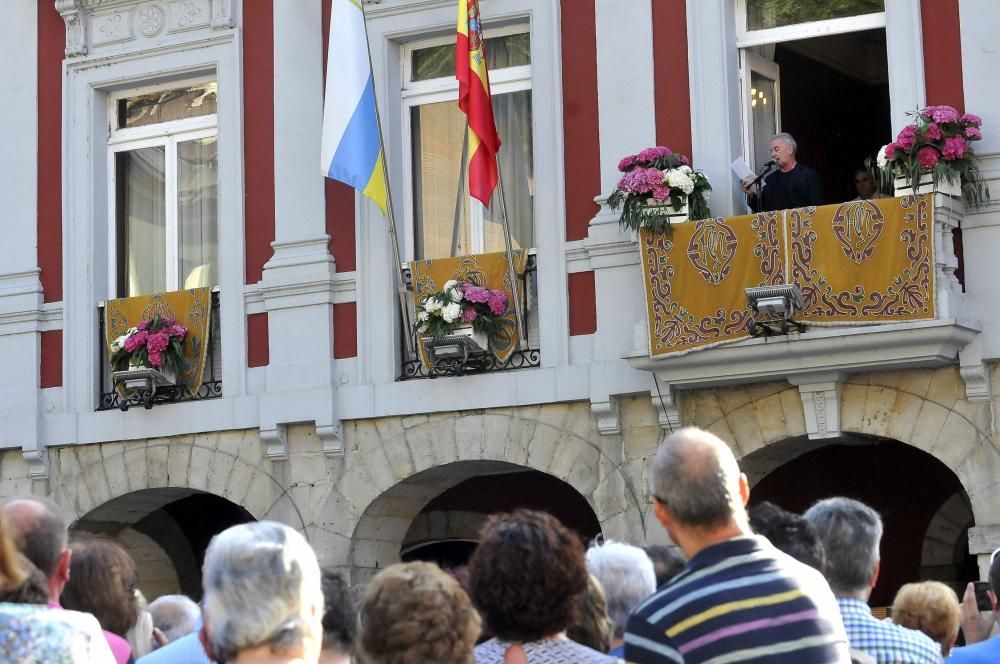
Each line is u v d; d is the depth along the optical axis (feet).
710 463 22.54
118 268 67.00
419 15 61.52
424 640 19.81
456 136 61.93
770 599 21.81
